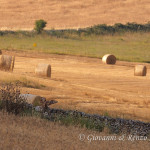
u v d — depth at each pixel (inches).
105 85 3841.0
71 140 1333.7
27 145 1169.4
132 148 1390.3
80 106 2461.9
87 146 1284.4
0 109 1745.8
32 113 1704.0
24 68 4758.9
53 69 4901.6
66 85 3415.4
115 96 3125.0
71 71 4803.2
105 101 2832.2
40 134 1349.7
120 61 6304.1
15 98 1800.0
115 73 4926.2
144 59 6707.7
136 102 2972.4
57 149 1181.7
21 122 1525.6
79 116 1795.0
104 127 1699.1
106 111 2309.3
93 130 1657.2
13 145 1149.1
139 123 1913.1
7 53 6323.8
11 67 4168.3
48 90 3100.4
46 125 1544.0
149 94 3484.3
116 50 7755.9
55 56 6309.1
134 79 4434.1
